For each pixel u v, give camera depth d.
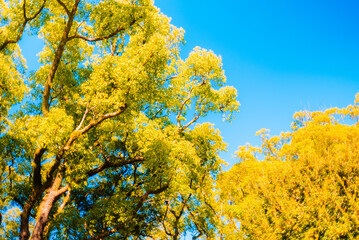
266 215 10.90
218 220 17.27
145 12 12.46
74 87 13.58
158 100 15.60
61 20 13.16
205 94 16.91
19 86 12.75
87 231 12.68
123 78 10.05
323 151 12.41
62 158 10.52
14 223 14.31
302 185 10.22
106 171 15.65
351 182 8.14
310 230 7.93
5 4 13.12
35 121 9.91
